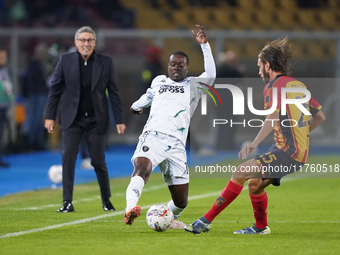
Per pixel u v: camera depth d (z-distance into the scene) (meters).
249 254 16.08
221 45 67.44
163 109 20.39
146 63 56.25
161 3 89.19
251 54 70.12
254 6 91.31
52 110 26.12
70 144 25.81
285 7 91.81
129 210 17.64
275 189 35.62
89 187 36.06
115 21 81.25
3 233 19.81
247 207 27.72
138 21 85.25
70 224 21.95
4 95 45.66
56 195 32.22
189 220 23.45
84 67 25.75
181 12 88.31
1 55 45.28
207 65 21.16
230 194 19.08
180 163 20.20
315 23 90.88
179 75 20.78
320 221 23.17
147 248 16.92
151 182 39.28
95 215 24.52
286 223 22.61
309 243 17.95
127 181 39.88
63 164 25.84
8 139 58.81
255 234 19.80
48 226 21.44
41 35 64.56
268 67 19.20
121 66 67.69
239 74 60.62
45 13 77.88
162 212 19.78
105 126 25.98
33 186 36.59
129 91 68.00
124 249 16.75
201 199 30.89
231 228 21.30
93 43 25.70
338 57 70.19
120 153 61.19
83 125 25.88
